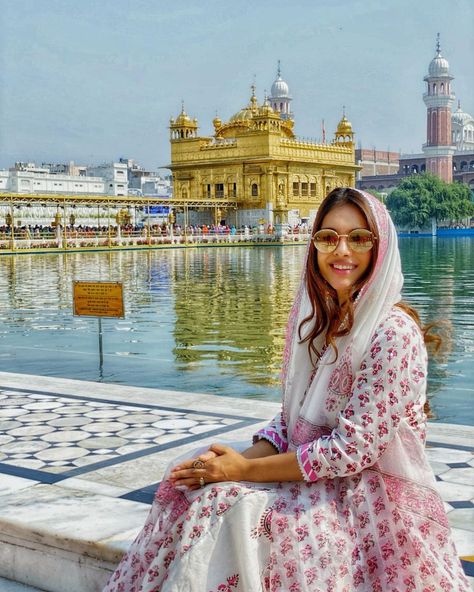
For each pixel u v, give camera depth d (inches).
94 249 1846.7
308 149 2534.5
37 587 120.7
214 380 321.1
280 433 96.6
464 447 170.4
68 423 197.6
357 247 86.0
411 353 83.5
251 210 2450.8
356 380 84.4
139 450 169.5
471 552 111.2
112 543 112.6
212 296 711.1
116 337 450.0
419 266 1198.3
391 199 3631.9
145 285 847.7
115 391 241.6
